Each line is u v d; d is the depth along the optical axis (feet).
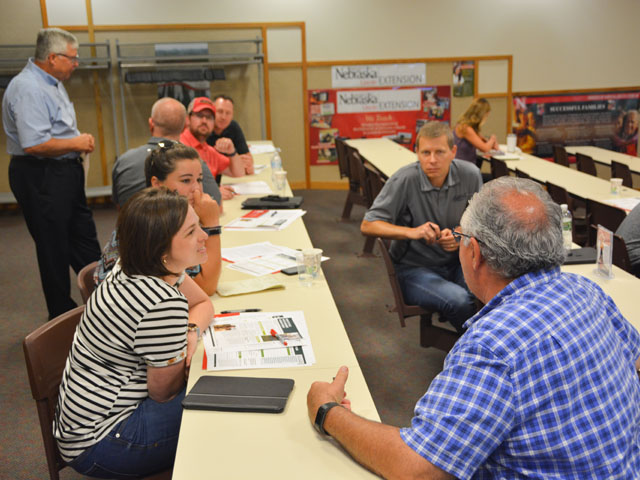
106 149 24.75
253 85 25.76
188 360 5.94
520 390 3.76
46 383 5.95
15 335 12.64
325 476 4.27
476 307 9.24
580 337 3.98
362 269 16.52
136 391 5.69
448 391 3.89
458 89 26.89
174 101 10.61
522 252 4.16
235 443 4.68
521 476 3.90
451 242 9.64
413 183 10.11
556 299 4.10
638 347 4.66
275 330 6.56
